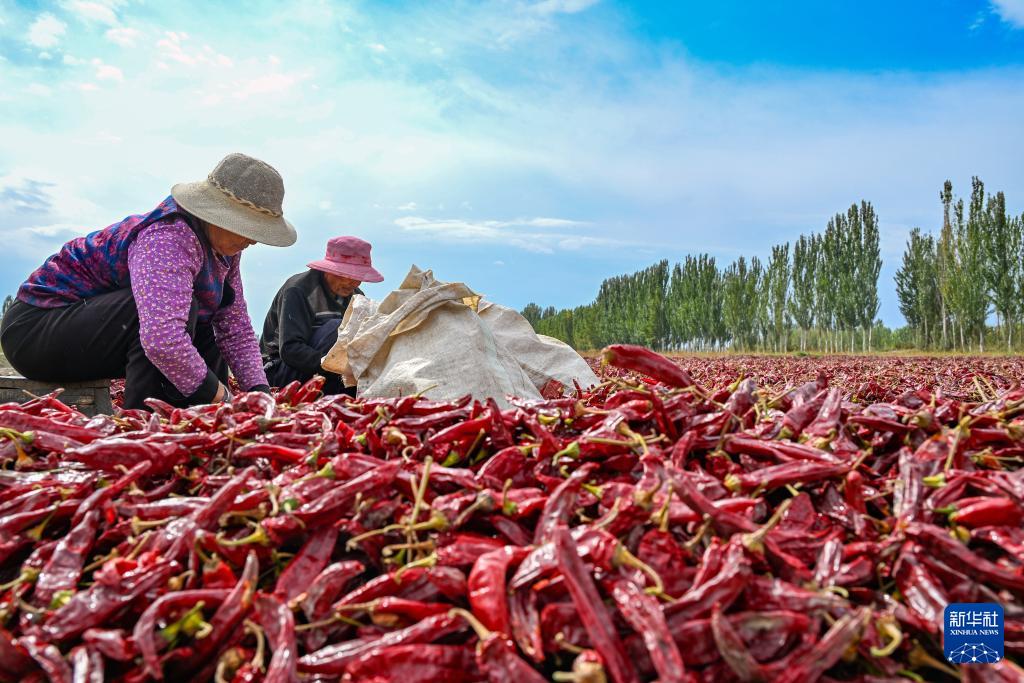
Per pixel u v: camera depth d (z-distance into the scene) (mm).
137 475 2525
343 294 8758
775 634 1745
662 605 1796
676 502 2168
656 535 2023
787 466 2432
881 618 1775
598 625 1713
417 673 1716
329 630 1931
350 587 2096
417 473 2439
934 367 17641
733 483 2365
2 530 2256
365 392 5715
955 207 55906
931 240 61188
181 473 2727
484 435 2896
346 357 6316
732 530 2047
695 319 79188
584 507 2348
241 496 2230
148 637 1740
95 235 5891
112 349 5762
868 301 63719
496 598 1828
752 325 73688
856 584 1985
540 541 2111
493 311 6883
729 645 1654
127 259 5711
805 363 23375
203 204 5590
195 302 5867
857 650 1739
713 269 80562
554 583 1881
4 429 2836
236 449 2842
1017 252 51125
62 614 1863
